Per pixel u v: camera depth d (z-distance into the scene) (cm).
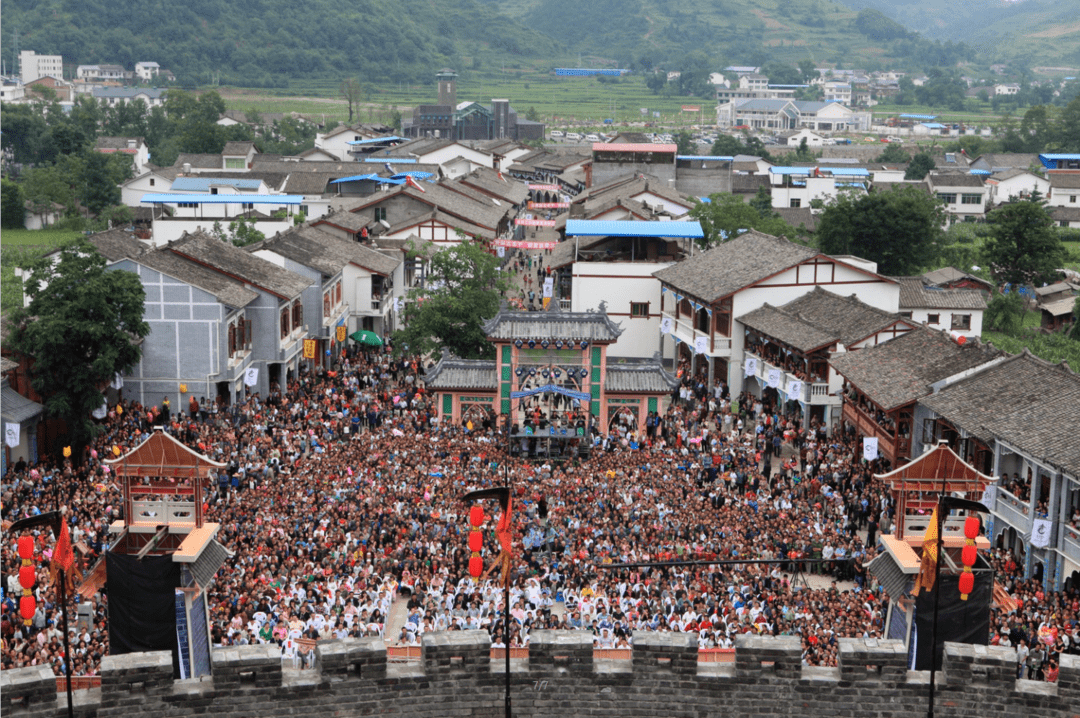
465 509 5794
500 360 7988
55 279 6869
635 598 4822
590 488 6241
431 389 8006
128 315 6962
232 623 4294
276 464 6506
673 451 7250
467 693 2512
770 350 8638
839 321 8031
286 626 4316
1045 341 11806
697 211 13338
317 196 16850
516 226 17300
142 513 3662
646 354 10625
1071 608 4797
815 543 5344
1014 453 5716
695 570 5094
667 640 2508
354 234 12162
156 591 3375
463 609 4709
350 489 6072
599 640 4206
